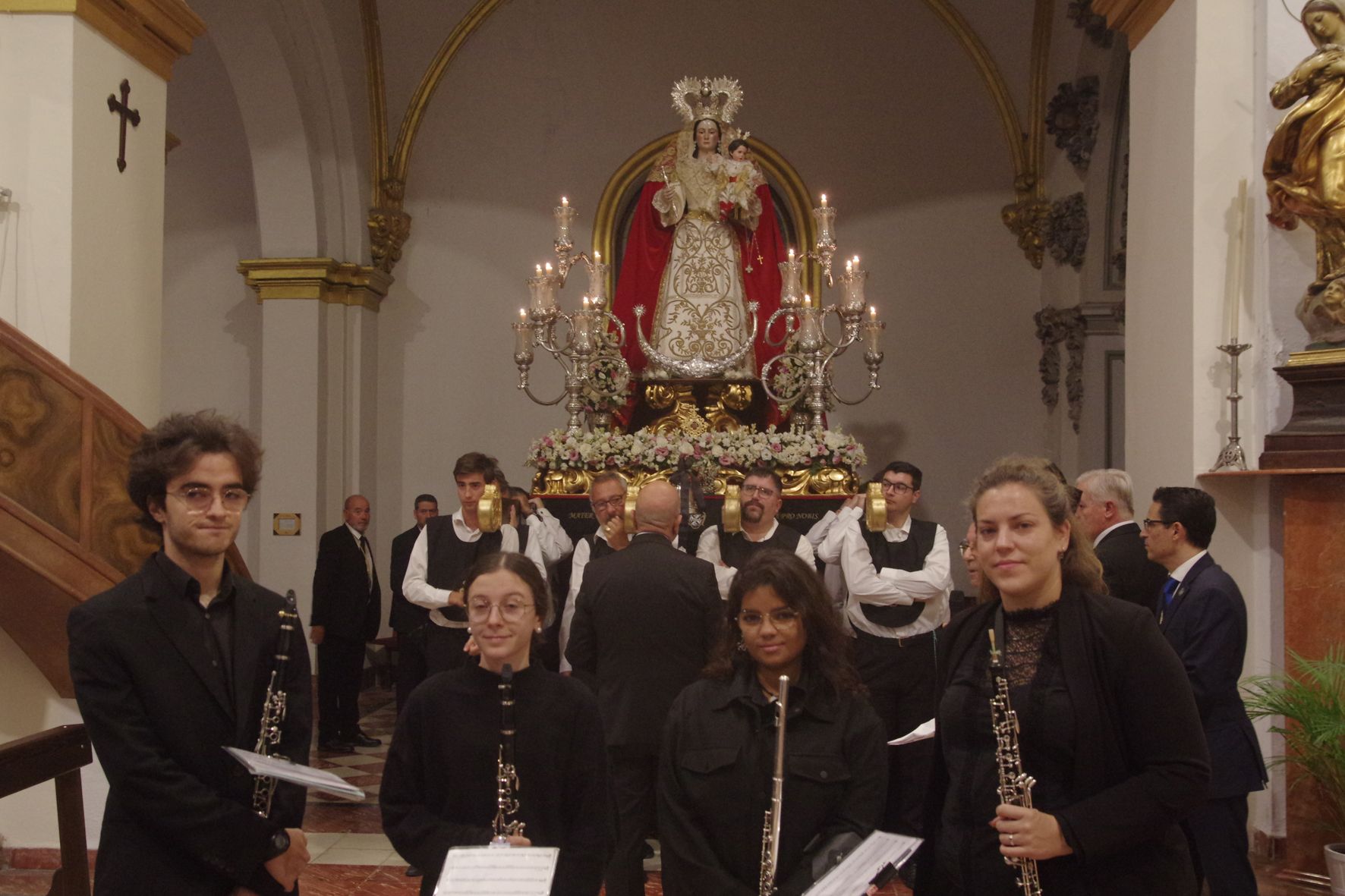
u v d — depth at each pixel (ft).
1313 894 15.21
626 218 39.37
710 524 24.72
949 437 37.40
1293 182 16.34
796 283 28.09
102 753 8.55
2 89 18.26
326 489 36.60
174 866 8.78
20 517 15.89
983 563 8.31
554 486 25.82
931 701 17.71
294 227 36.35
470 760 9.09
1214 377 17.99
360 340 37.40
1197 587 13.50
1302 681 16.08
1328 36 16.03
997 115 37.24
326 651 27.45
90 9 18.57
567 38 38.65
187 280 39.19
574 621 15.21
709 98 31.07
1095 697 7.93
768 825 9.12
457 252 39.04
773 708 9.42
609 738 14.47
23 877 17.52
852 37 38.01
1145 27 20.58
